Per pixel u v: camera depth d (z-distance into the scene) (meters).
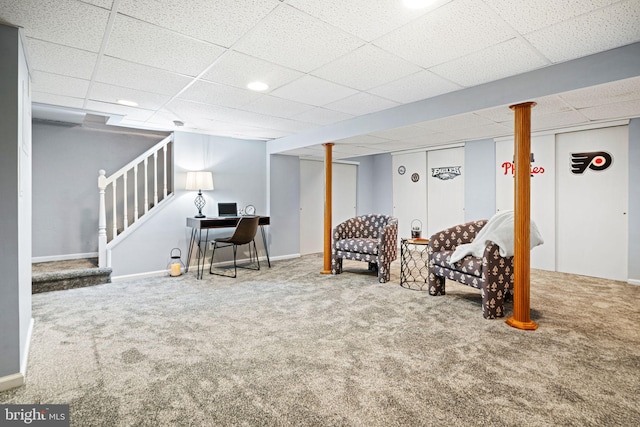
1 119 1.89
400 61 2.47
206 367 2.08
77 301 3.46
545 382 1.89
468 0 1.70
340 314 3.04
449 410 1.65
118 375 1.98
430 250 3.65
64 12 1.79
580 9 1.78
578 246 4.55
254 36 2.09
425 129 3.81
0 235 1.87
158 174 5.72
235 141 5.50
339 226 4.73
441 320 2.88
